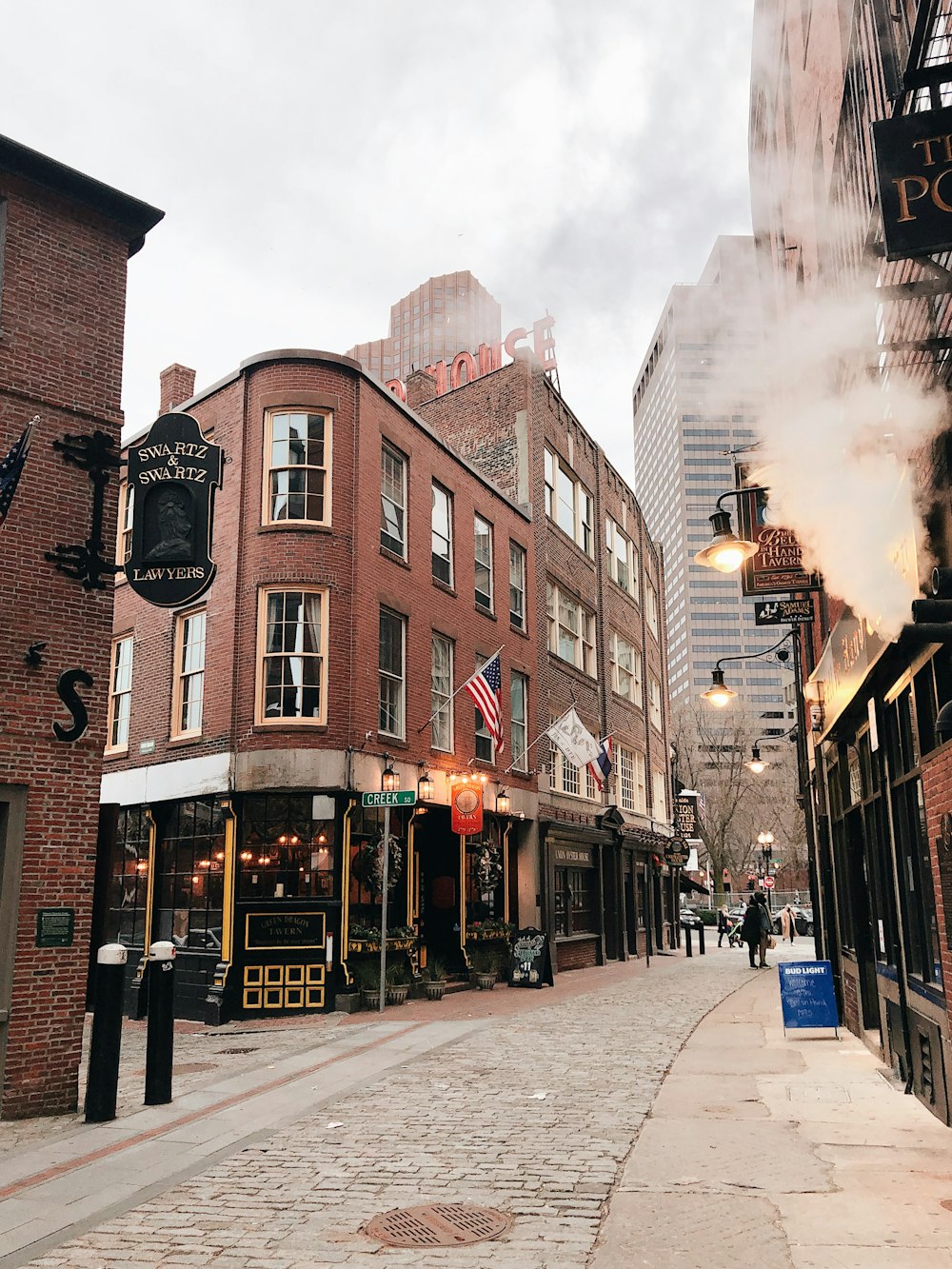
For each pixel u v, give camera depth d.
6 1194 6.34
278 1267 5.00
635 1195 5.98
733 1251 5.02
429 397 28.42
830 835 14.25
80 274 10.19
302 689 16.48
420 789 17.94
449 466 21.31
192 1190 6.35
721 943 37.41
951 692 7.30
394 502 19.16
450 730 20.31
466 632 21.33
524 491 25.53
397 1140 7.43
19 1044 8.61
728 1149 6.96
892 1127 7.52
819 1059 10.71
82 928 9.18
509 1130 7.67
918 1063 8.55
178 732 17.67
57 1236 5.56
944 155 5.60
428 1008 16.08
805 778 18.41
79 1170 6.85
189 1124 8.14
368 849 17.06
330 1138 7.58
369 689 17.31
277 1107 8.72
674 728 50.97
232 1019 15.41
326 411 17.48
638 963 27.30
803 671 17.86
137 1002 16.55
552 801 24.70
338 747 16.38
